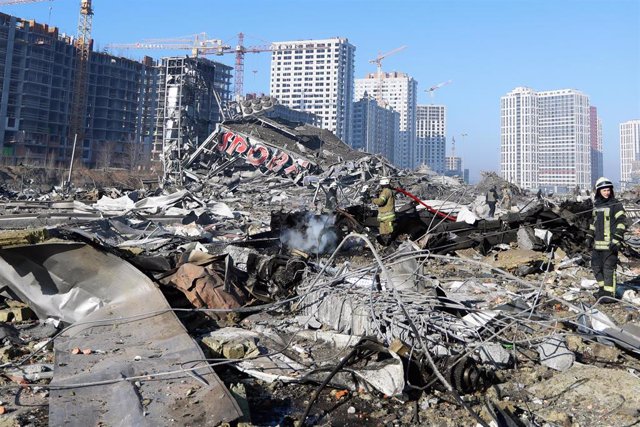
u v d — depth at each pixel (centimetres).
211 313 675
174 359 464
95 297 637
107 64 11256
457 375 455
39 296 650
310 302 712
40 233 689
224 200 3766
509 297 770
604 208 782
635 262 1120
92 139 11075
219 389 401
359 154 5922
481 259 1080
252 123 6331
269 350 567
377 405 439
